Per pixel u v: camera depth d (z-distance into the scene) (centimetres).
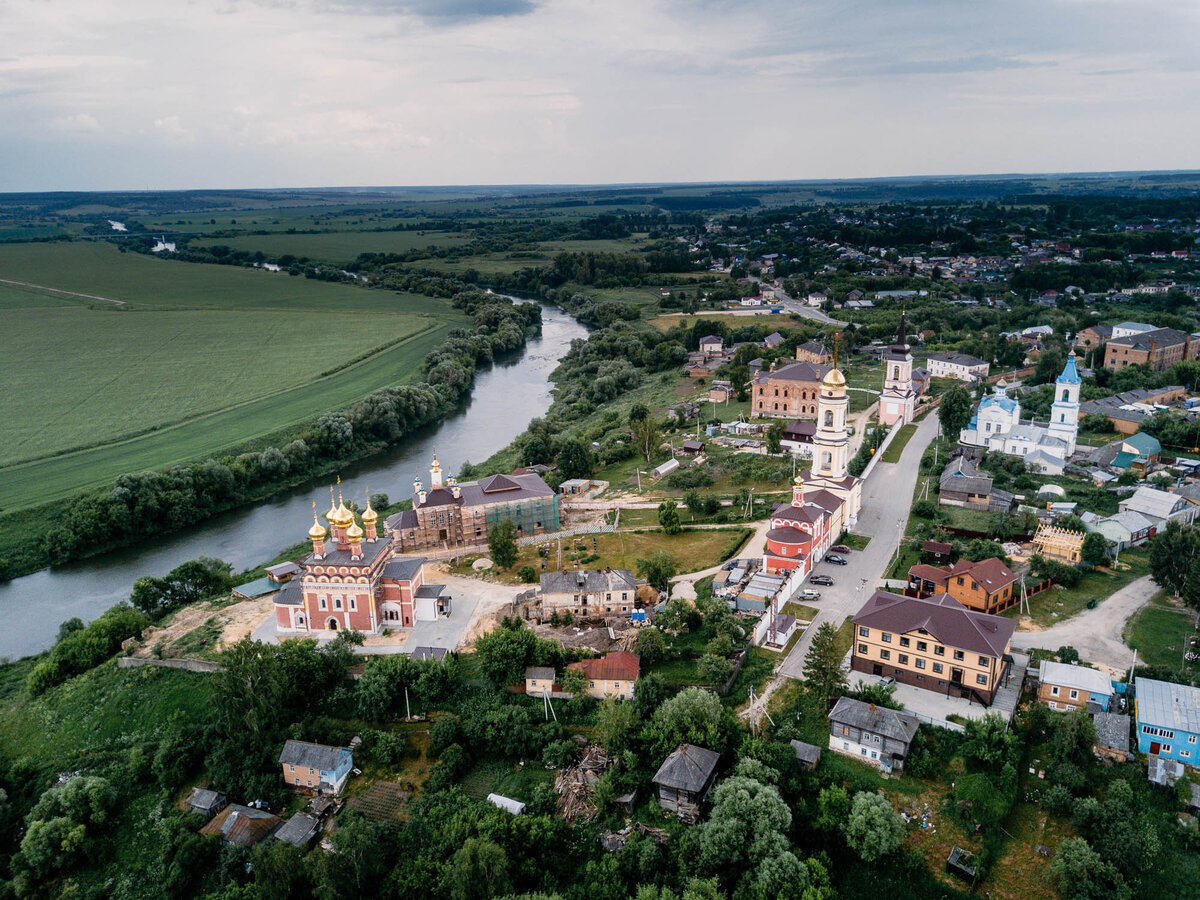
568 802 11544
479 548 18938
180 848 11656
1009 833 10331
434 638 15138
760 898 9638
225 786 12700
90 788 12594
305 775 12375
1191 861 9719
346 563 15175
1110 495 19000
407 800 12025
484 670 13562
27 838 12244
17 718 14738
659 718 12106
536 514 19675
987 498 18862
